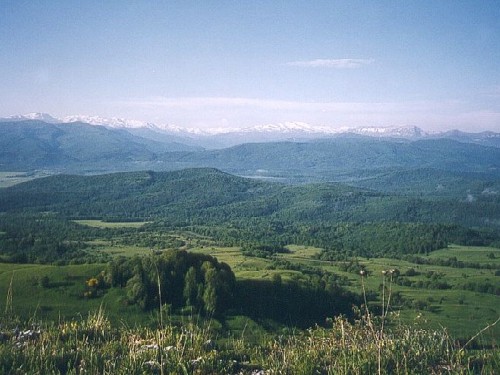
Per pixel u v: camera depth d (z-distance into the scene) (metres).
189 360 11.95
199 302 50.03
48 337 13.77
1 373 10.67
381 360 10.67
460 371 9.94
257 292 54.97
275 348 13.09
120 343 13.66
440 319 42.97
